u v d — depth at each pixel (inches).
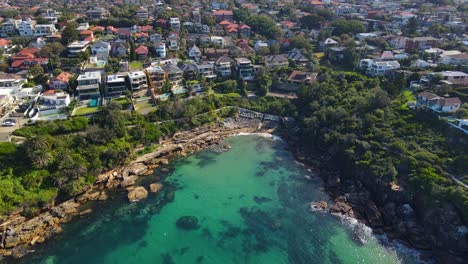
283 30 7017.7
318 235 2517.2
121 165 3331.7
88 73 4286.4
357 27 6545.3
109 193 2992.1
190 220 2672.2
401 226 2500.0
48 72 4606.3
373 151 3115.2
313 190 3070.9
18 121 3415.4
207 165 3494.1
